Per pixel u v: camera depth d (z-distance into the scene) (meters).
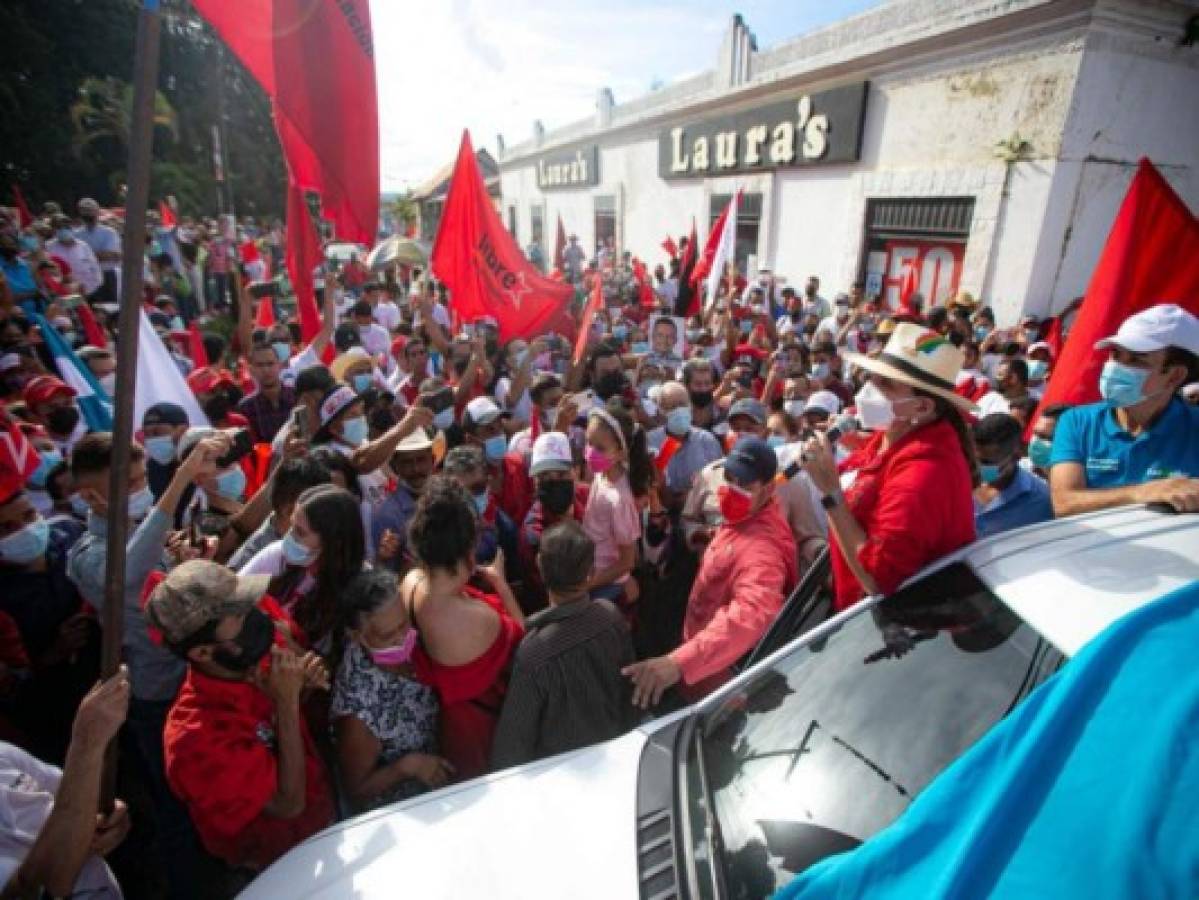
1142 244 2.97
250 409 5.14
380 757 2.19
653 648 4.03
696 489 3.93
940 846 0.72
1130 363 2.15
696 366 5.50
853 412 4.29
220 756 1.80
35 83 21.19
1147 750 0.65
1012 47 8.91
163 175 24.38
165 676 2.41
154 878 2.66
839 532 2.09
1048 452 3.45
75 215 22.61
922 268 10.77
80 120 22.95
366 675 2.14
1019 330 8.40
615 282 16.36
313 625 2.34
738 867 1.43
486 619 2.16
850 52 11.49
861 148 11.65
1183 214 2.91
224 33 2.41
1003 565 1.68
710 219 16.78
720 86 15.74
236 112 29.09
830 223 12.57
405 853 1.73
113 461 1.53
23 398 4.86
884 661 1.70
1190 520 1.69
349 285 15.75
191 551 2.67
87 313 6.80
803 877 0.82
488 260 5.82
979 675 1.50
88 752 1.54
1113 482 2.29
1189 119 8.88
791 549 2.74
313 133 2.58
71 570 2.57
